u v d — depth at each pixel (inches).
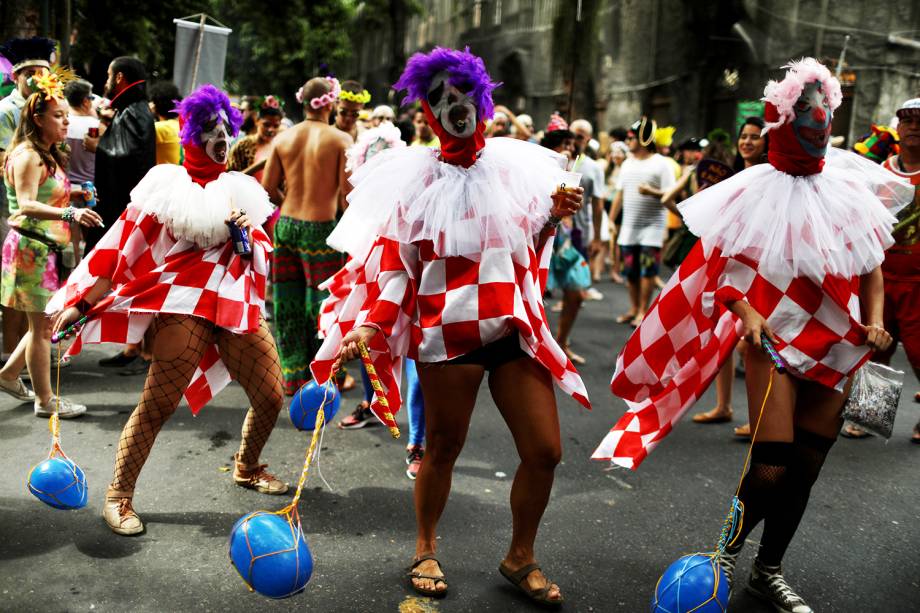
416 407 156.9
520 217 108.4
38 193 170.4
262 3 1114.7
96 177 206.7
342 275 128.3
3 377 187.5
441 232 105.4
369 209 107.4
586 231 280.5
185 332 127.8
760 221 109.9
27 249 170.4
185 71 283.7
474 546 129.0
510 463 166.7
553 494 152.6
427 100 108.4
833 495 156.6
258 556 91.4
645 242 302.0
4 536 124.3
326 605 109.7
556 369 110.3
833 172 114.7
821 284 109.3
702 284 120.5
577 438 186.4
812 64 110.4
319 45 1119.6
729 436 190.4
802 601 113.0
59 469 117.0
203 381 142.7
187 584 113.3
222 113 129.5
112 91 210.2
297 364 202.8
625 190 304.7
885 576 124.6
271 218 145.7
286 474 155.5
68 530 127.5
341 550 125.6
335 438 177.3
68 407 181.0
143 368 221.3
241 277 132.8
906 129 168.7
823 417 113.9
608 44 776.9
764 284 111.4
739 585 121.0
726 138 240.2
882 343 109.7
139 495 142.3
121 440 128.9
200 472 154.1
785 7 603.5
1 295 175.3
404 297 108.2
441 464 113.3
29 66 206.2
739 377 246.8
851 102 551.8
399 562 122.6
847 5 555.2
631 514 144.3
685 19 708.0
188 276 128.4
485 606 111.6
